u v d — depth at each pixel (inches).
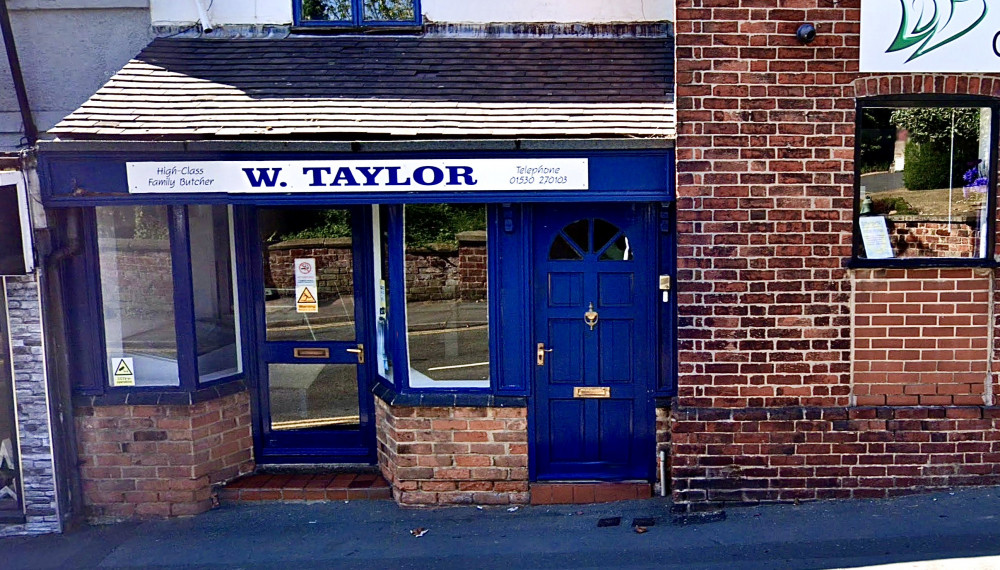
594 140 189.6
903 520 189.6
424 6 229.8
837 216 196.1
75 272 211.8
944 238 200.2
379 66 217.6
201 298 219.5
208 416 218.4
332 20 233.6
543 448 216.7
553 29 229.8
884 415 200.1
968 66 191.6
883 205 199.5
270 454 233.3
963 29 190.7
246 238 226.4
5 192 197.8
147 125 190.9
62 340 209.3
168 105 199.0
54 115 221.0
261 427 232.8
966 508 193.5
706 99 193.8
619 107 200.1
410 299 212.4
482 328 213.0
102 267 213.3
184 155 192.4
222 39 228.7
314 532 202.4
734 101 193.8
